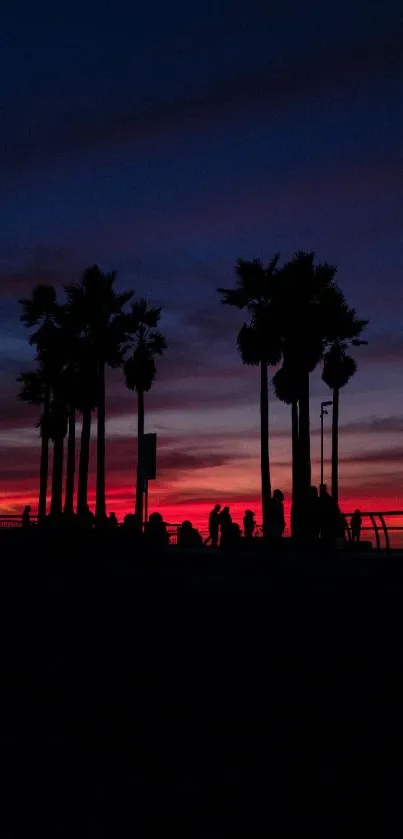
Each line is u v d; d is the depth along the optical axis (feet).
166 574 67.05
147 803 14.01
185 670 25.68
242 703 21.08
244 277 160.25
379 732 18.20
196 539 103.04
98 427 184.96
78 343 183.83
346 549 87.81
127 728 18.86
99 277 182.19
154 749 17.11
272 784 14.85
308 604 42.91
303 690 22.54
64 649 29.99
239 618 38.17
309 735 17.98
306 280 150.82
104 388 185.57
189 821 13.23
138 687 23.29
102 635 33.73
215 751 16.83
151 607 43.57
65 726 18.93
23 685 23.67
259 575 61.82
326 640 31.22
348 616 37.93
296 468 155.63
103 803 14.02
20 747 17.40
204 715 19.71
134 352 192.85
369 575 57.36
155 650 29.66
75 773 15.52
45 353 192.65
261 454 162.81
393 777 15.19
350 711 20.03
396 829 12.89
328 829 12.90
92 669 26.02
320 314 151.02
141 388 192.65
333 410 209.56
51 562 84.48
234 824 13.09
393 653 28.09
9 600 49.26
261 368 161.17
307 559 73.72
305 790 14.55
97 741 17.69
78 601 48.24
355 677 24.14
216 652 28.94
